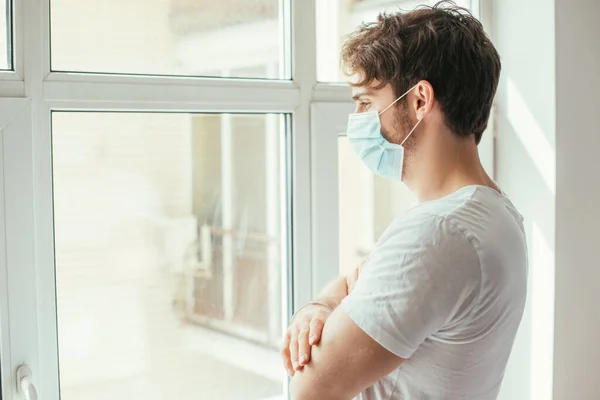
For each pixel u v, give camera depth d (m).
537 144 1.97
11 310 1.43
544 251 1.96
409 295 1.04
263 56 1.79
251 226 1.86
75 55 1.53
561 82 1.91
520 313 1.16
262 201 1.87
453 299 1.05
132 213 1.67
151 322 1.73
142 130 1.66
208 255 1.80
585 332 2.01
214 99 1.65
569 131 1.94
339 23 1.89
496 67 1.19
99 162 1.60
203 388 1.82
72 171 1.57
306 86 1.80
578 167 1.96
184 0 1.67
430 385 1.12
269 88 1.73
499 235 1.09
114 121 1.61
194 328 1.80
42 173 1.46
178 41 1.67
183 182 1.74
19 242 1.43
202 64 1.70
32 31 1.42
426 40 1.14
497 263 1.07
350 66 1.22
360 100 1.24
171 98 1.59
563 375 1.97
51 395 1.50
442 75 1.14
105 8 1.56
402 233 1.09
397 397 1.14
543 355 1.98
